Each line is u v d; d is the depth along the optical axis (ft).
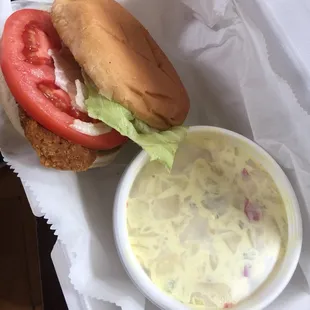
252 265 0.72
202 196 0.75
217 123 0.86
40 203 0.71
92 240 0.75
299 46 0.61
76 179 0.77
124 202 0.73
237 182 0.76
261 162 0.76
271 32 0.62
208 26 0.74
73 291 0.72
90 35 0.66
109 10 0.72
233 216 0.74
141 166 0.75
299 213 0.72
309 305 0.73
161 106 0.72
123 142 0.75
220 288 0.70
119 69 0.68
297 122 0.68
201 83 0.84
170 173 0.76
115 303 0.72
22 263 0.92
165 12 0.80
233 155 0.77
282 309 0.74
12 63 0.67
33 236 0.93
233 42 0.72
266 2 0.62
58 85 0.70
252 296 0.70
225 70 0.77
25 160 0.73
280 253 0.73
